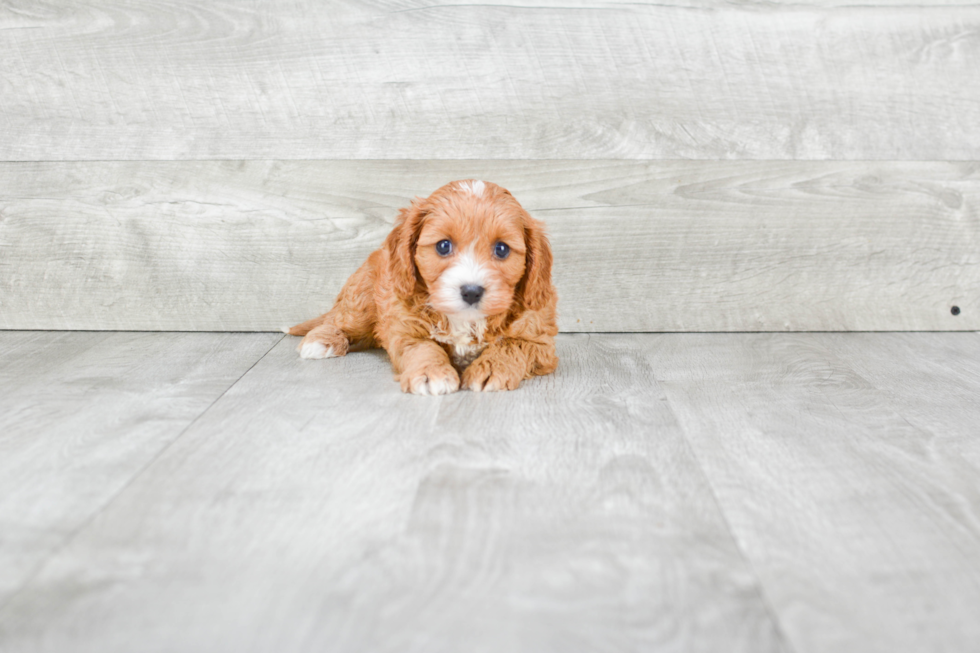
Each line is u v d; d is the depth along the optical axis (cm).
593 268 278
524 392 207
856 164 274
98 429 178
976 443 173
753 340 271
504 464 159
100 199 272
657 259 277
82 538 129
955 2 266
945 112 273
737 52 267
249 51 265
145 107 268
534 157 271
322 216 274
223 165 270
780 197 275
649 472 155
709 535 131
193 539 128
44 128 270
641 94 269
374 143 270
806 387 215
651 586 115
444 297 192
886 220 277
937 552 126
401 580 116
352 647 101
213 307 280
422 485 149
